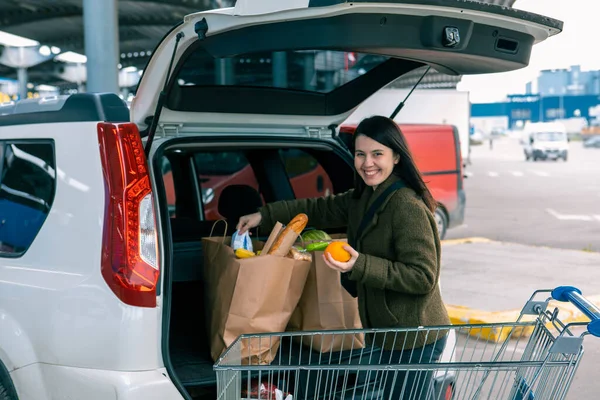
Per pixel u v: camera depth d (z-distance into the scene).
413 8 2.28
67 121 2.81
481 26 2.57
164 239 2.68
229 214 4.19
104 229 2.56
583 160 43.47
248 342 2.76
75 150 2.71
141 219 2.57
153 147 2.89
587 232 12.77
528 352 2.52
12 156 3.07
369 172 2.69
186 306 3.73
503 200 19.14
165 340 2.58
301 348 3.03
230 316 2.79
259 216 3.21
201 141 3.09
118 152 2.58
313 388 2.99
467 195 20.67
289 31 2.31
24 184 2.97
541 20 2.65
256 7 2.26
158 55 2.59
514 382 2.45
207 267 3.06
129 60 24.30
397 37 2.34
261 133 3.40
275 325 2.84
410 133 10.64
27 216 2.91
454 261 9.54
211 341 2.93
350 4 2.15
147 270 2.55
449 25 2.42
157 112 2.67
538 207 17.31
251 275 2.77
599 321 2.08
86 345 2.56
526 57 2.83
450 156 11.00
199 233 4.07
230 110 3.17
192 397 2.88
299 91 3.43
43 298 2.70
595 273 8.67
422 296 2.65
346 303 3.10
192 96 2.99
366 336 2.79
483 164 39.69
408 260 2.57
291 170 9.72
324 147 3.67
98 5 8.81
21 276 2.82
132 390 2.48
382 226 2.66
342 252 2.53
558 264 9.30
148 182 2.63
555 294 2.43
